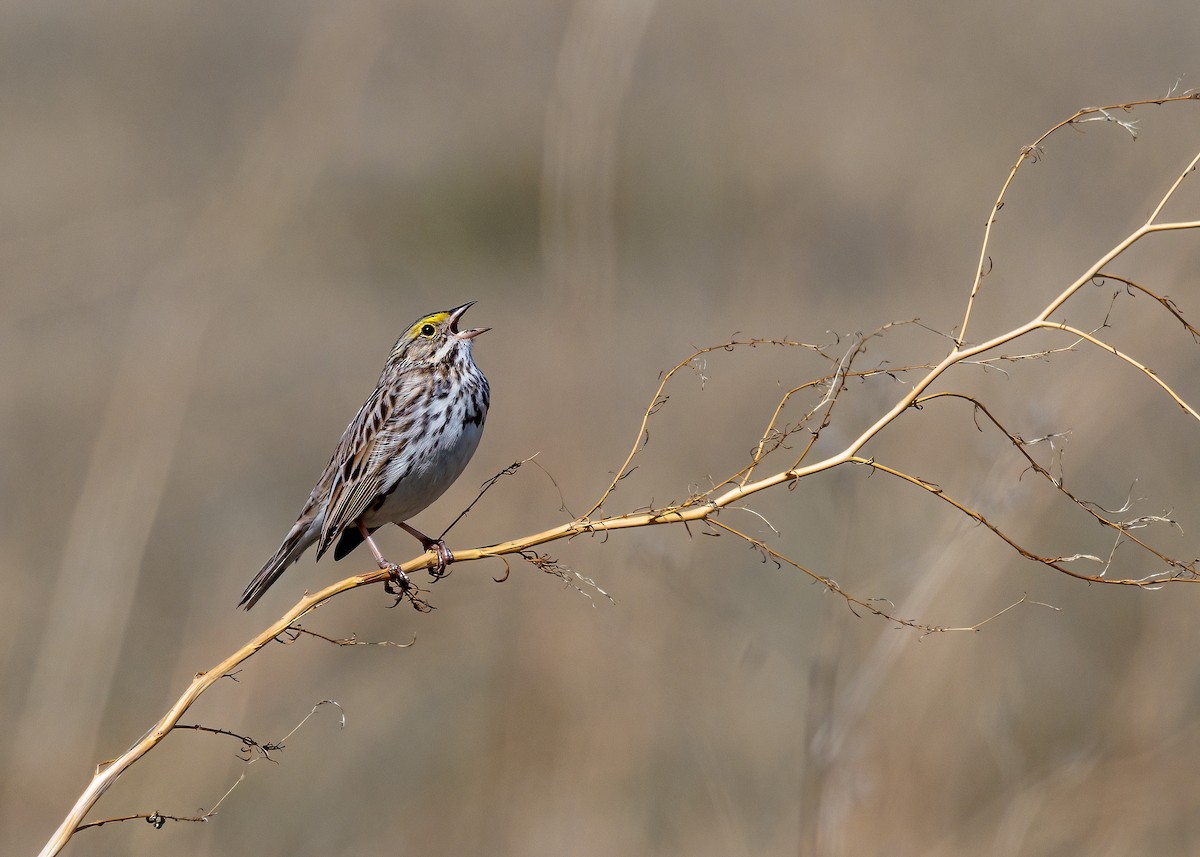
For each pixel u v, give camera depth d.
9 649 14.95
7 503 18.47
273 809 12.38
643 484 14.53
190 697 5.55
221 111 33.00
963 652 10.86
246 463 19.64
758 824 11.35
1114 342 13.57
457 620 14.09
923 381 5.96
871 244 22.44
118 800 12.02
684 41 30.97
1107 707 11.73
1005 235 21.48
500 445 16.39
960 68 29.03
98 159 30.16
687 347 19.08
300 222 26.06
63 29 38.00
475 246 26.61
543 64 31.59
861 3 31.39
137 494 13.65
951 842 10.33
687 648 11.80
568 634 11.86
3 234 25.91
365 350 23.27
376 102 30.77
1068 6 30.83
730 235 23.94
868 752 10.26
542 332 17.58
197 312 17.25
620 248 23.88
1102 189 22.14
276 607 15.14
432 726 13.02
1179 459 14.91
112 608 13.03
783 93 28.89
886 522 12.55
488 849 11.62
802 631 12.84
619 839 11.29
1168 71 28.12
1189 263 14.31
